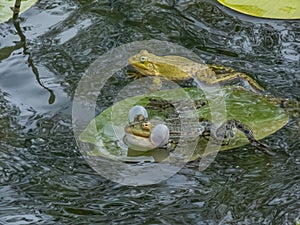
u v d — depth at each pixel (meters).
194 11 6.06
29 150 4.39
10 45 5.50
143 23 5.88
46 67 5.23
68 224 3.76
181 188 4.04
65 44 5.53
